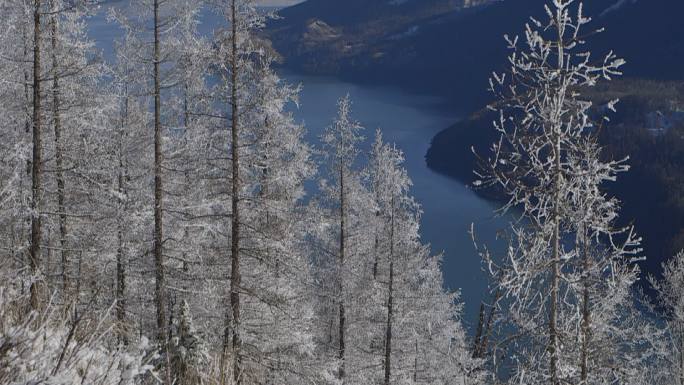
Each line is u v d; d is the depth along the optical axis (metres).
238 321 15.09
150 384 6.06
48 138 15.05
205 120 15.09
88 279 15.48
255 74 14.41
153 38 13.77
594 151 7.55
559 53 7.32
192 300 16.27
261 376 16.08
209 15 14.23
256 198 15.42
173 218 16.47
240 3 13.83
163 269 14.89
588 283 7.80
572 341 7.73
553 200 7.63
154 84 14.15
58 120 15.20
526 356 7.91
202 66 14.04
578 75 7.35
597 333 8.09
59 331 4.68
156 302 14.41
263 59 14.50
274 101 14.52
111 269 16.77
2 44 13.67
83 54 15.96
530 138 7.55
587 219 7.53
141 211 15.26
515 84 7.52
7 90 14.68
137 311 16.12
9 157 13.07
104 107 16.14
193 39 14.29
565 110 7.49
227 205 16.02
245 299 16.84
